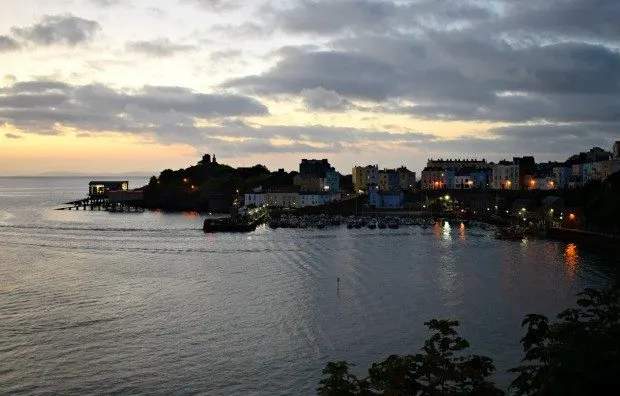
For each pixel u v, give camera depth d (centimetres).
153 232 18650
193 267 11456
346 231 19312
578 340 1823
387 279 10044
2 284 9531
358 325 7062
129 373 5528
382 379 1884
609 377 1603
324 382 1888
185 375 5494
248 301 8381
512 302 8256
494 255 13112
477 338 6500
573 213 17725
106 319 7344
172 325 7088
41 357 5919
